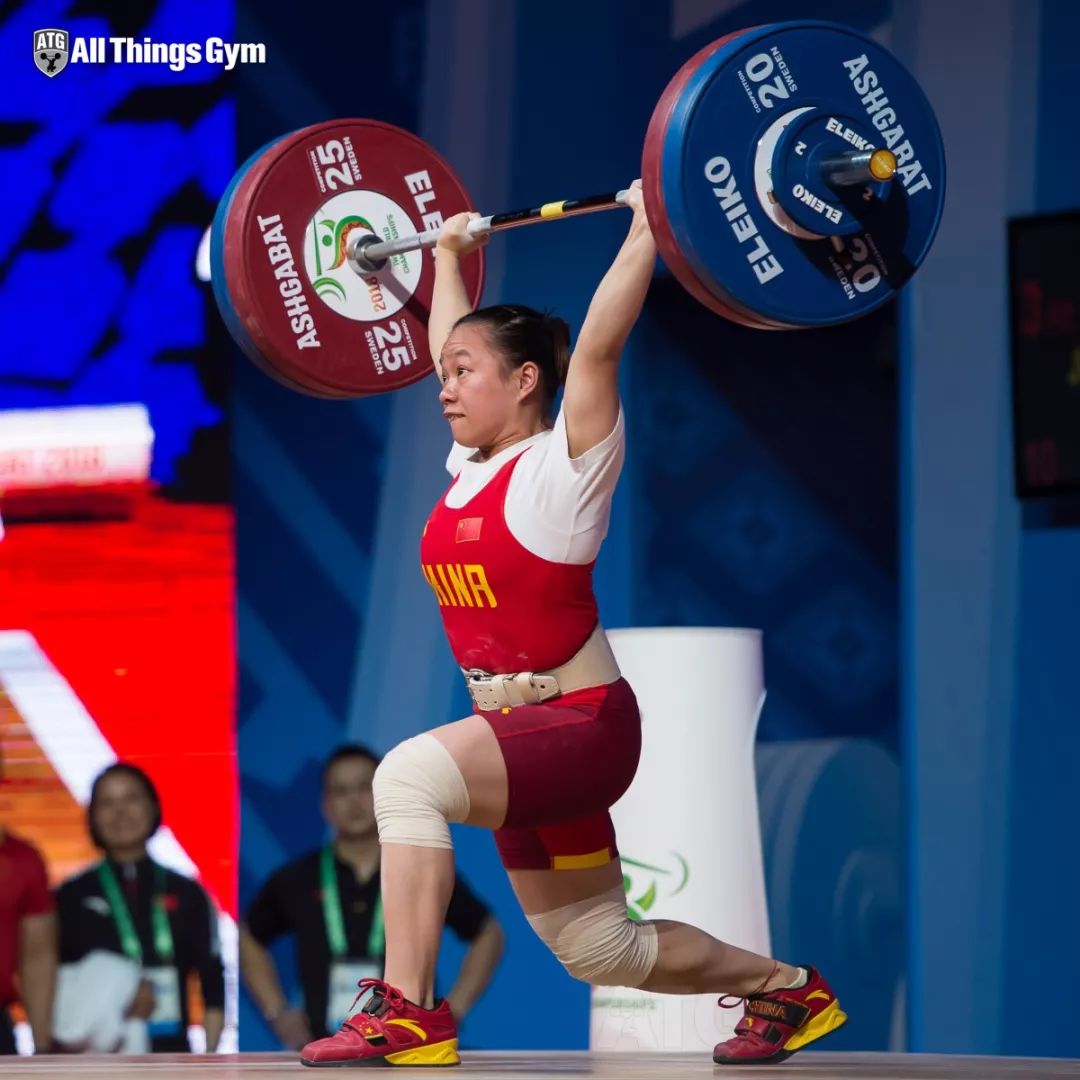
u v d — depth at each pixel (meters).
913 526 20.77
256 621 22.53
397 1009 9.95
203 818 22.22
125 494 22.78
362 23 22.80
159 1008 21.47
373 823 21.03
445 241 12.46
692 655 16.06
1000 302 20.53
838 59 10.80
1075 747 19.98
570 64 22.20
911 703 20.66
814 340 22.66
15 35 23.33
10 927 21.39
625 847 16.00
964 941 20.23
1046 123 20.42
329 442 22.59
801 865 21.92
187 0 23.11
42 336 23.02
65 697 22.58
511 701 10.23
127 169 23.06
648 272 10.11
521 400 10.57
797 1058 13.04
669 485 22.67
